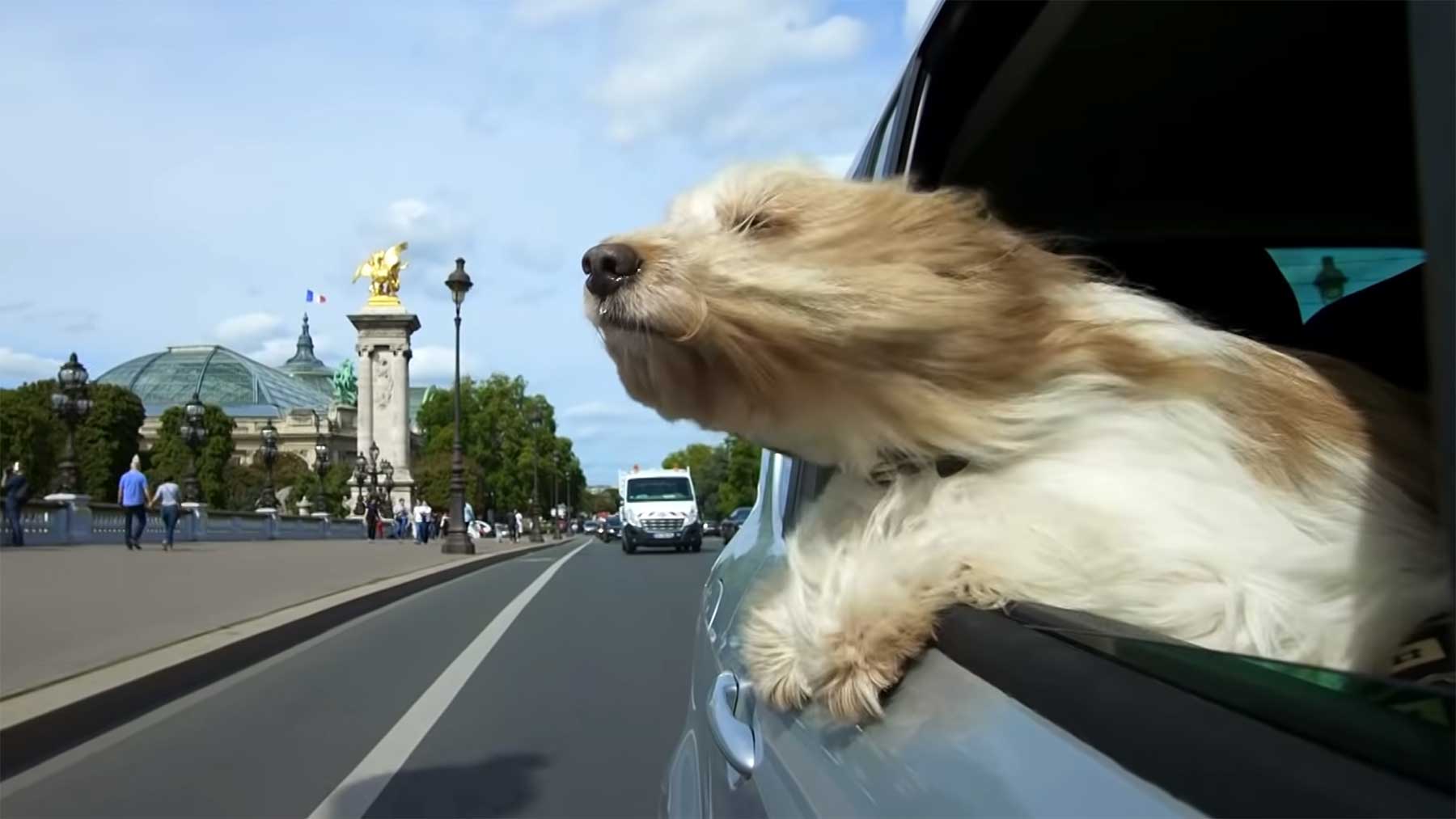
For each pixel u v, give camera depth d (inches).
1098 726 41.2
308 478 3125.0
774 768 68.2
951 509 64.9
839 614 63.2
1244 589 55.6
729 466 2377.0
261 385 4458.7
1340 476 60.9
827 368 66.2
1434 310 30.6
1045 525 60.1
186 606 417.1
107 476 2603.3
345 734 224.1
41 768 198.5
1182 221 103.6
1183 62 84.6
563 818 168.9
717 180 76.7
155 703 257.1
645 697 260.4
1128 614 56.1
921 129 90.7
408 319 2381.9
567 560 961.5
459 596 551.8
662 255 69.9
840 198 70.4
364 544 1429.6
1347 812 28.0
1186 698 38.2
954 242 67.6
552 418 3533.5
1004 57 84.3
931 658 58.5
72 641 315.6
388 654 335.6
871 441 67.9
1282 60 83.7
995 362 65.1
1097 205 102.6
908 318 64.4
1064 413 64.2
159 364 4466.0
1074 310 68.0
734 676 84.4
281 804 176.2
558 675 290.4
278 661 322.7
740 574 110.4
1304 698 32.3
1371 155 93.0
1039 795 41.5
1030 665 48.8
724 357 68.4
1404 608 56.6
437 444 3083.2
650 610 453.1
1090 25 79.7
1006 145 94.7
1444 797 26.5
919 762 51.9
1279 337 104.6
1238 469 61.1
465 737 220.2
